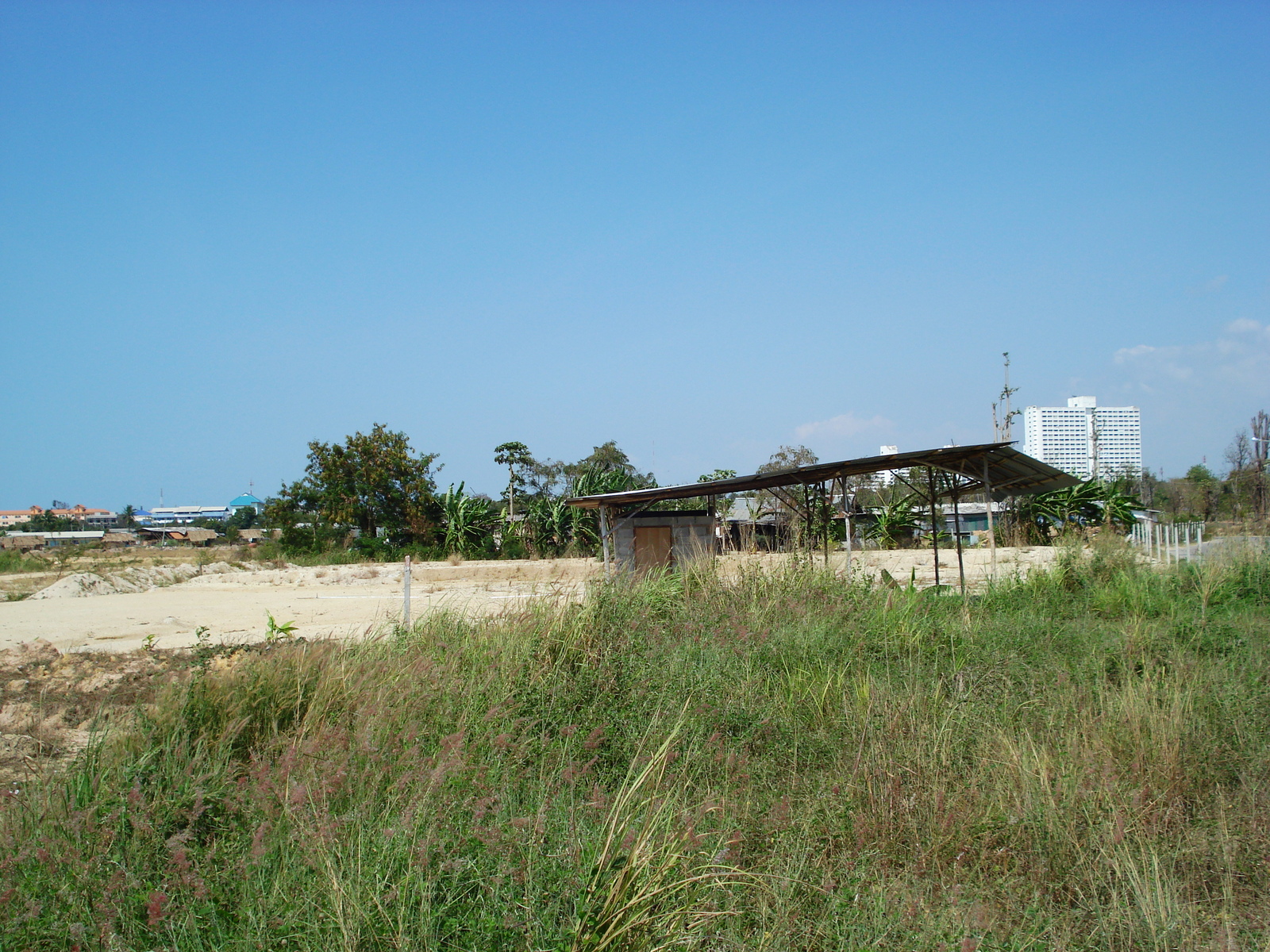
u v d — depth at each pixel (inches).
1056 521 1203.9
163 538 3341.5
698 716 268.7
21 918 144.3
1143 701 265.0
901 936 156.7
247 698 256.7
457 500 1533.0
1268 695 288.5
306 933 143.5
